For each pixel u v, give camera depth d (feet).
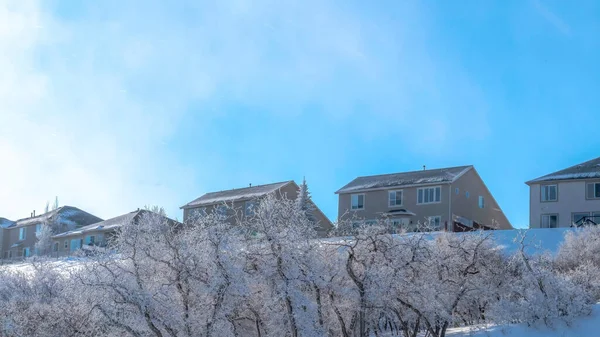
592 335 61.93
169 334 60.18
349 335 65.67
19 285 74.08
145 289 59.57
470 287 67.36
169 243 61.62
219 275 59.21
